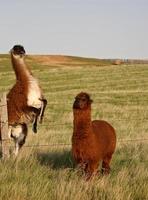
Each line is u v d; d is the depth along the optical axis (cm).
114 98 3859
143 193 752
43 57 9512
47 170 885
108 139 905
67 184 770
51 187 772
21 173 835
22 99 1075
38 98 1093
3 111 1055
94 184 778
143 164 972
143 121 2331
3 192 725
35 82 1098
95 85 4984
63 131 1803
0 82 5488
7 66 7931
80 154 842
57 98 3941
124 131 1767
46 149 1138
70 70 6209
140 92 4306
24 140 1125
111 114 2755
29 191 739
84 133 831
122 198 721
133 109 3066
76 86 4966
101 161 933
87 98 838
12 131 1101
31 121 1108
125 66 6369
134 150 1127
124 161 1002
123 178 812
